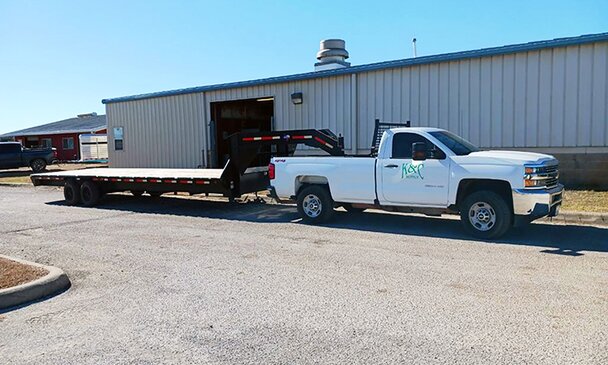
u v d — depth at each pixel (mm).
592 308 4633
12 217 11508
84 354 3918
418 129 8812
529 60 13195
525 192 7523
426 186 8414
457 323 4344
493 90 13758
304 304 4938
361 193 9148
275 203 13047
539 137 13211
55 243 8289
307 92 17312
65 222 10617
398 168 8688
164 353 3893
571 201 10734
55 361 3809
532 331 4125
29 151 29672
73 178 13727
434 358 3680
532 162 7570
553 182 7996
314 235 8578
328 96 16844
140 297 5289
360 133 16203
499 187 8070
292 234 8719
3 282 5457
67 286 5750
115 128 23250
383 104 15664
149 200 14367
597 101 12438
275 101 18156
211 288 5551
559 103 12898
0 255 7352
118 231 9375
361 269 6219
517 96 13430
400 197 8734
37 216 11625
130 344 4078
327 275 5969
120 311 4871
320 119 17078
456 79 14312
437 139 8508
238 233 8922
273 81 17828
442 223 9555
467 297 5035
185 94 20594
